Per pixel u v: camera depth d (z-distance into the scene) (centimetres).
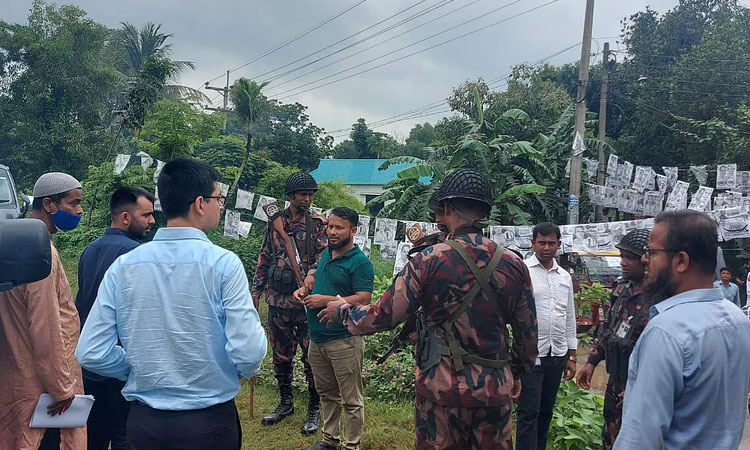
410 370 499
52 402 227
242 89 1085
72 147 1541
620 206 961
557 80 1877
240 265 197
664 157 1470
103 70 1634
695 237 162
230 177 1218
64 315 253
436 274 213
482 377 212
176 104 1074
